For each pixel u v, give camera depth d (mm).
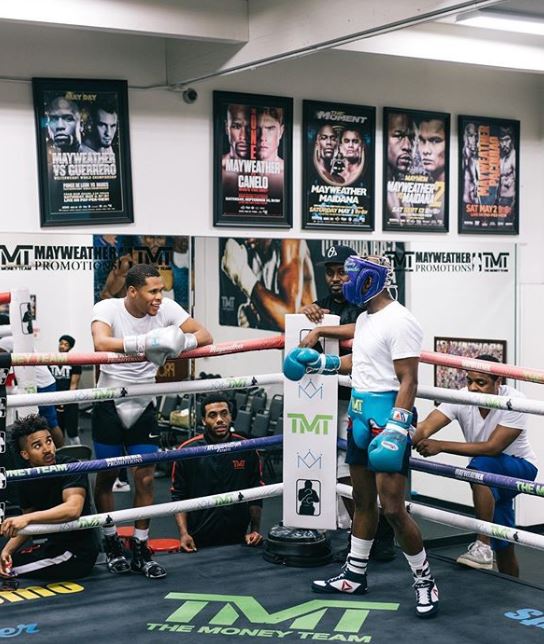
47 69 5219
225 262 5359
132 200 5449
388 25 4211
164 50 5508
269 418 5273
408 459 3387
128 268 5102
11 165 5176
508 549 4375
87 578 3891
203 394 5141
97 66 5340
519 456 4312
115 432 3938
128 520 3672
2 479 3447
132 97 5441
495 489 4262
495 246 6340
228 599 3613
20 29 5141
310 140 5883
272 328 5512
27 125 5199
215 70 5176
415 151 6230
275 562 4094
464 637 3207
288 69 5809
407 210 6234
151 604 3562
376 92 6090
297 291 5617
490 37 5504
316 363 3783
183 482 4488
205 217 5656
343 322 4309
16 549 3875
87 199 5340
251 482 4512
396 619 3383
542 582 5570
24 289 3850
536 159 6656
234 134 5664
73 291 4949
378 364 3416
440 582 3834
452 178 6391
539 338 6500
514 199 6605
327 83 5934
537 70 5727
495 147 6504
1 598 3646
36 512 3561
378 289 3404
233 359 5258
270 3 4844
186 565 4094
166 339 3527
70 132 5281
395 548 4383
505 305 6387
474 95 6422
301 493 4066
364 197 6074
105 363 3572
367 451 3504
